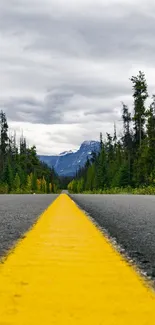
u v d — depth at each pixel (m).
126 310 2.15
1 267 3.47
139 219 9.96
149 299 2.40
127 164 81.69
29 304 2.27
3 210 14.38
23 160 150.12
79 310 2.15
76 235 6.15
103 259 3.95
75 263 3.68
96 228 7.39
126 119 103.56
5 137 140.62
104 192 79.69
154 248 5.12
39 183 148.88
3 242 5.60
